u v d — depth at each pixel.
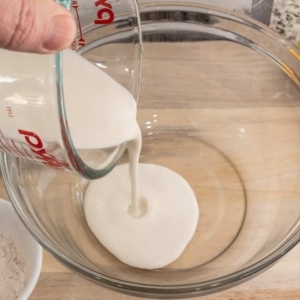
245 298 0.41
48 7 0.28
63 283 0.42
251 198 0.46
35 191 0.42
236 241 0.44
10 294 0.40
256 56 0.47
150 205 0.45
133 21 0.43
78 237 0.44
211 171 0.48
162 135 0.51
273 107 0.48
